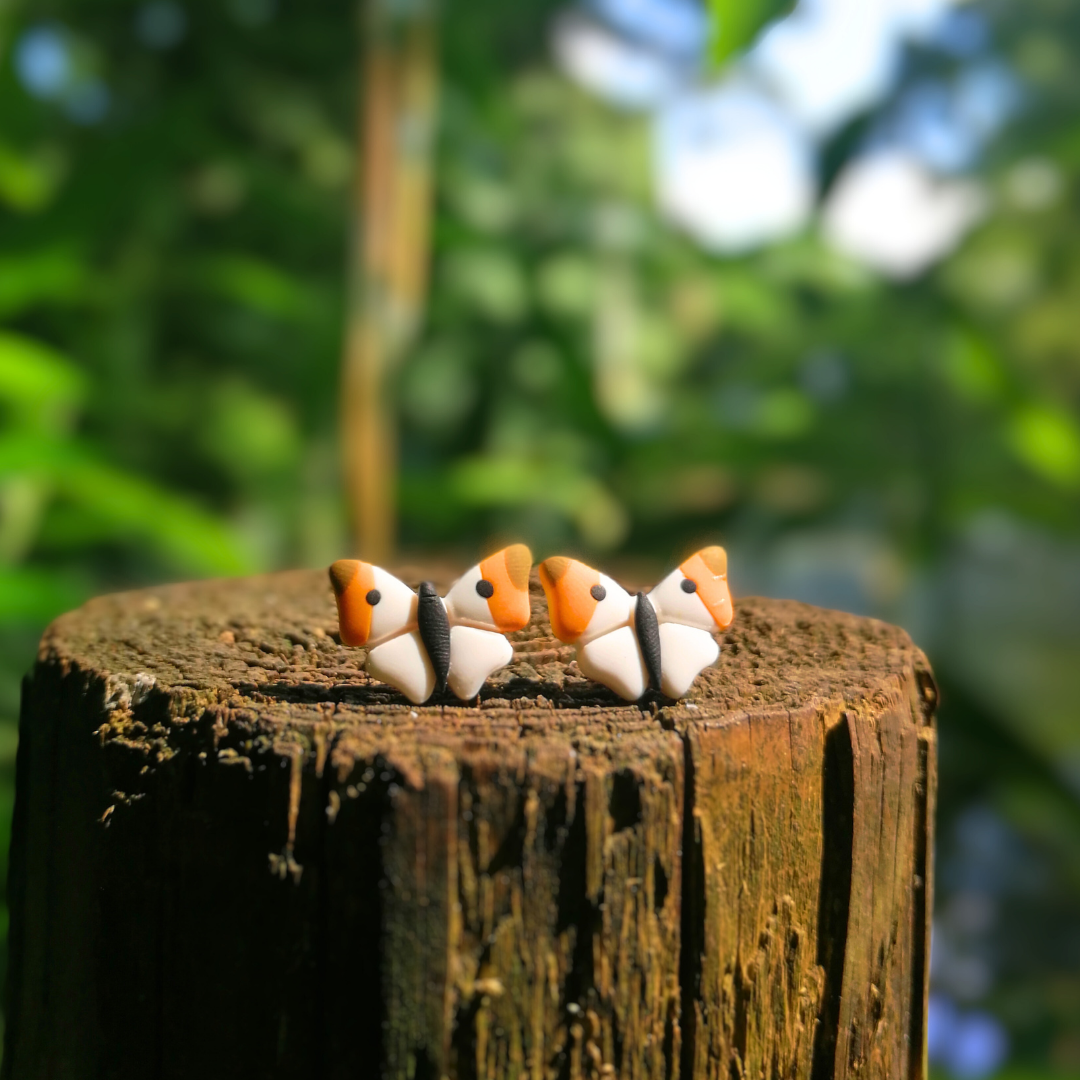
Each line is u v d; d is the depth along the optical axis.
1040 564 0.69
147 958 0.21
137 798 0.21
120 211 0.44
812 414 0.54
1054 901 0.55
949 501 0.53
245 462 0.56
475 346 0.57
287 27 0.52
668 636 0.21
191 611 0.26
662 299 0.60
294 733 0.20
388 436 0.47
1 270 0.39
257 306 0.52
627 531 0.56
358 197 0.43
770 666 0.23
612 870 0.20
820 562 0.68
